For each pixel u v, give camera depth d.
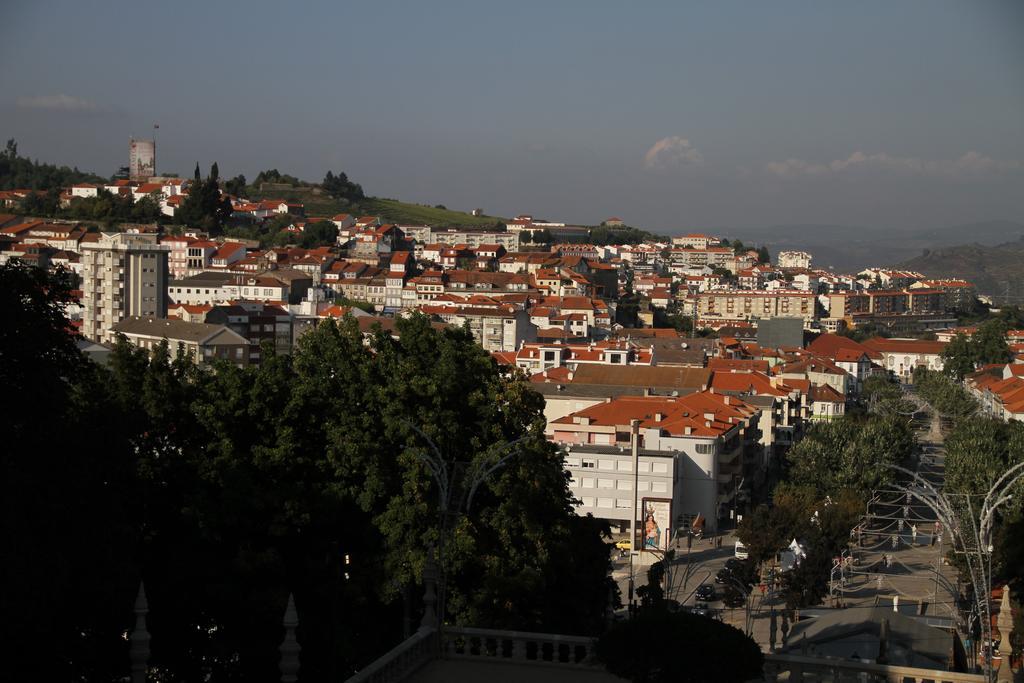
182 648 58.22
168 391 65.44
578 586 75.12
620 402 163.75
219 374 67.88
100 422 53.50
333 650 58.44
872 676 42.16
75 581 50.00
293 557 63.97
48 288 53.38
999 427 171.50
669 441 151.88
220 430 64.00
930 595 108.19
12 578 44.69
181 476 62.44
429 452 67.56
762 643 89.31
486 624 63.22
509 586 64.88
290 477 65.44
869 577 120.88
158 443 64.06
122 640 55.47
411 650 43.62
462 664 44.38
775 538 113.56
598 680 42.62
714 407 165.12
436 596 47.19
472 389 74.00
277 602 57.03
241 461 63.28
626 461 143.88
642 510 142.88
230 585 57.38
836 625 75.88
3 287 49.59
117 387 65.75
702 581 114.88
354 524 67.38
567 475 77.12
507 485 69.88
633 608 59.53
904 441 166.25
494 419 72.88
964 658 69.38
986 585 59.34
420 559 61.91
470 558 64.69
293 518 60.91
